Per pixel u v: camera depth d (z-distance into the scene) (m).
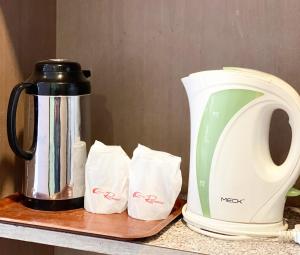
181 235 0.88
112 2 1.20
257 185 0.86
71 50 1.25
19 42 1.11
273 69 1.08
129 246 0.84
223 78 0.86
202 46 1.13
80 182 1.02
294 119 0.86
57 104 0.99
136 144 1.21
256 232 0.86
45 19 1.21
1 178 1.07
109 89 1.23
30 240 0.92
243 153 0.86
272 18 1.07
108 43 1.21
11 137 0.98
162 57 1.17
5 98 1.07
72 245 0.88
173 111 1.17
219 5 1.11
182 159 1.17
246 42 1.09
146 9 1.17
